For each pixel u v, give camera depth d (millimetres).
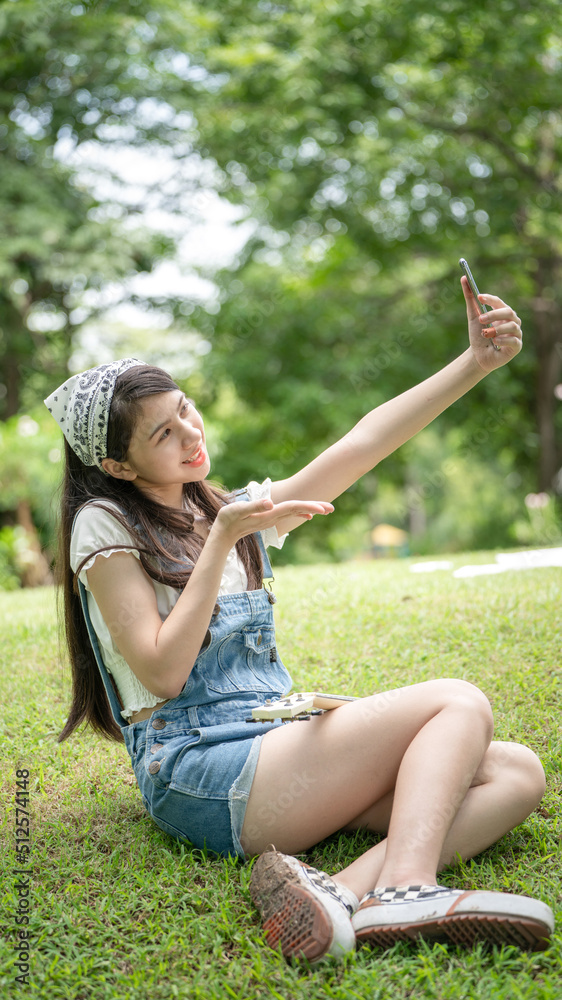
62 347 14195
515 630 3539
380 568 5902
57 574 2164
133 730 1958
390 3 10469
